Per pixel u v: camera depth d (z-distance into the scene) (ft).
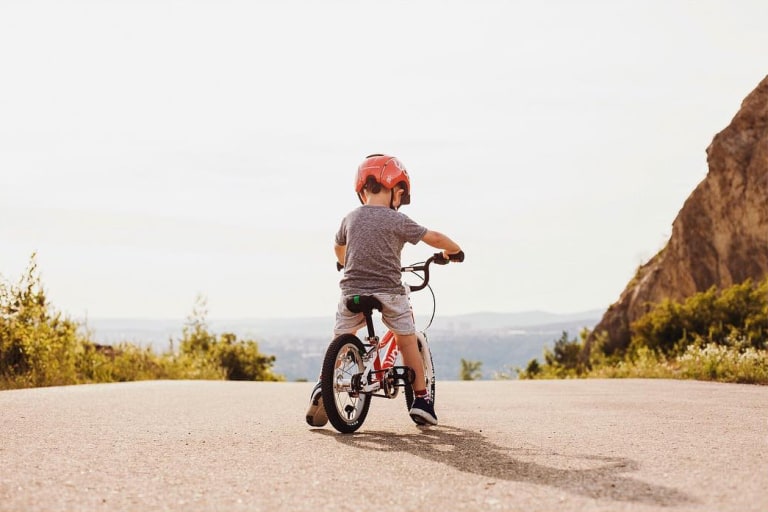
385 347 18.43
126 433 16.69
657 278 75.92
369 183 18.84
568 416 20.63
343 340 17.08
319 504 9.71
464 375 242.17
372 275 17.78
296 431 17.25
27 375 37.81
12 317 39.55
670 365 50.60
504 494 10.16
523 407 23.86
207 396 28.68
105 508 9.50
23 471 11.81
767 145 65.31
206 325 72.33
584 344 85.20
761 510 9.04
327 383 16.57
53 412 20.85
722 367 40.65
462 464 12.52
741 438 15.30
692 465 12.10
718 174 68.28
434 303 19.44
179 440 15.58
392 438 15.93
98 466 12.41
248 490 10.55
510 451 13.96
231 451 14.06
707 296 55.62
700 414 20.57
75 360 44.91
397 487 10.69
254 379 71.77
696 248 70.28
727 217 67.00
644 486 10.53
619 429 17.31
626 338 77.30
